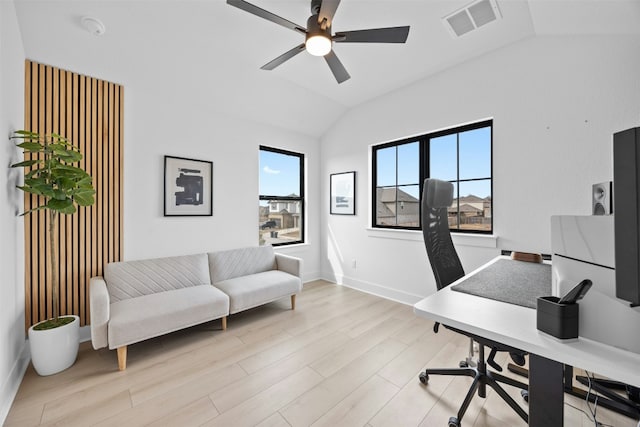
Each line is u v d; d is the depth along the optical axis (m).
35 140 2.01
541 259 1.76
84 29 1.97
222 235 3.14
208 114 3.02
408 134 3.06
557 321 0.72
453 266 1.67
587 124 1.96
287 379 1.73
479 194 2.62
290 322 2.60
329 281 4.05
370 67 2.70
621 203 0.60
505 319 0.87
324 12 1.52
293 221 4.00
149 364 1.89
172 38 2.20
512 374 1.79
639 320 0.65
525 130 2.24
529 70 2.21
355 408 1.48
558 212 2.09
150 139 2.62
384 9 1.90
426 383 1.68
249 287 2.61
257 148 3.47
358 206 3.65
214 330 2.42
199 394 1.58
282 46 2.35
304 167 4.08
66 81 2.17
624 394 1.57
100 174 2.33
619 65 1.85
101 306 1.79
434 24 2.06
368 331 2.40
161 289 2.45
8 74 1.57
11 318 1.63
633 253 0.58
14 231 1.71
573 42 2.02
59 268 2.14
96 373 1.78
